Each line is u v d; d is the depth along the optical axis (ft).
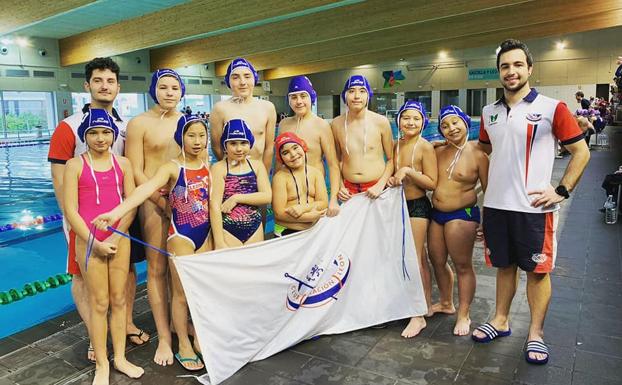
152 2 43.80
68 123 8.86
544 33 60.59
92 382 8.35
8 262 18.13
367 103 10.25
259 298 8.79
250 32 57.77
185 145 8.55
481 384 7.89
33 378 8.52
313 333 9.59
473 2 38.86
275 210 9.84
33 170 40.98
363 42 64.18
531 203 8.50
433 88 93.61
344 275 9.91
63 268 17.52
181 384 8.25
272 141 10.83
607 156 38.58
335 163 10.48
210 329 8.26
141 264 17.79
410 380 8.07
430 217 10.34
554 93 81.82
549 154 8.54
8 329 12.70
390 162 10.34
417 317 10.02
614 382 7.81
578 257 14.11
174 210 8.67
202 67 87.40
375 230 10.12
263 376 8.34
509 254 9.00
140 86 75.00
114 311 8.46
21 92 63.10
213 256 8.25
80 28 55.88
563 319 10.15
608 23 56.03
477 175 9.78
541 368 8.32
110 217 7.53
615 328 9.68
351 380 8.13
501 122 8.80
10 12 38.86
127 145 9.17
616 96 56.24
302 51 70.79
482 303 11.24
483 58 87.56
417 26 57.88
